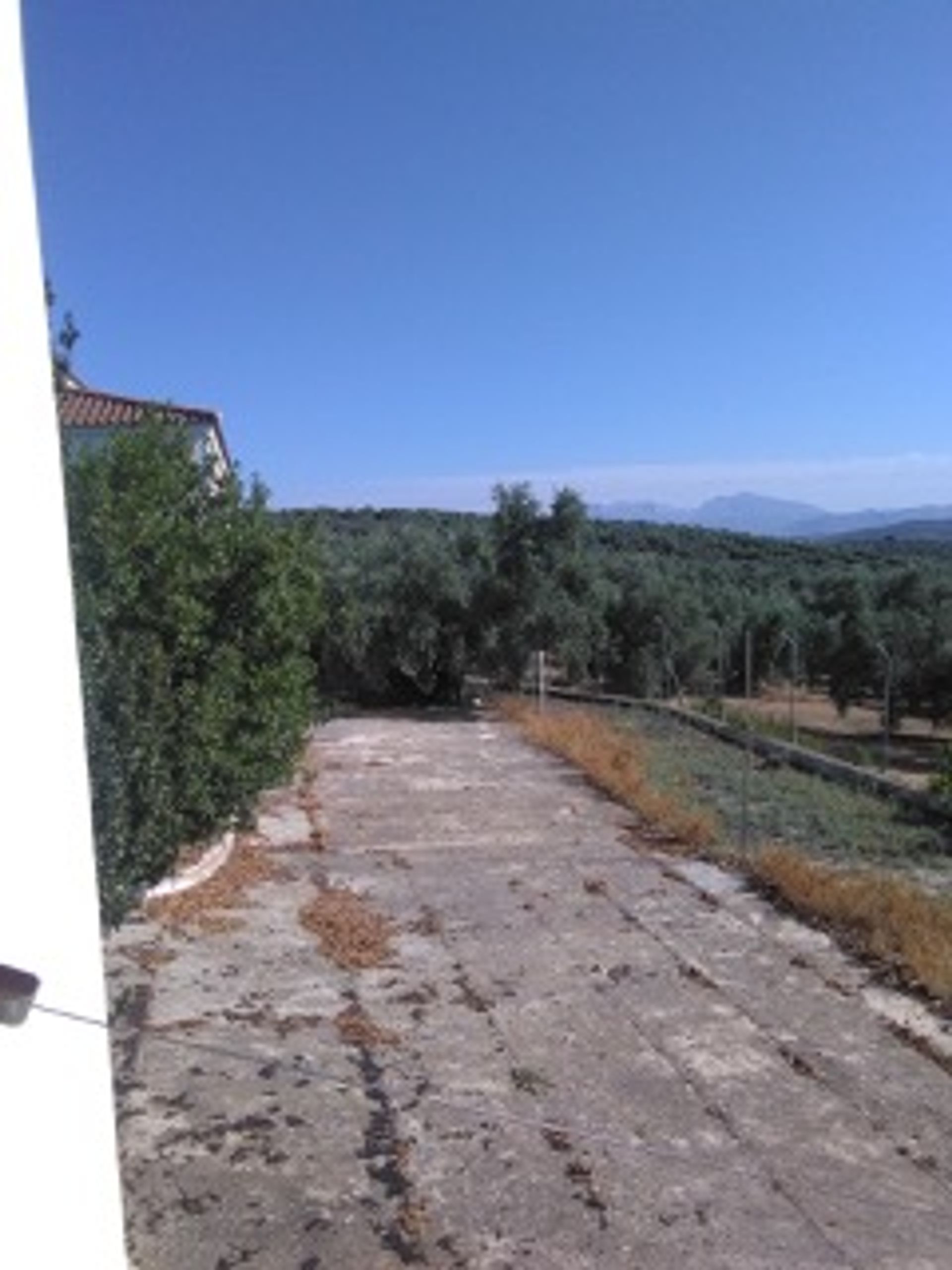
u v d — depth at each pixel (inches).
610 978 314.5
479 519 1045.8
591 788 577.9
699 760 656.4
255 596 374.0
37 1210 119.1
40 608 125.6
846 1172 216.2
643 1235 193.9
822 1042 273.1
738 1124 233.9
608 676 1046.4
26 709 122.0
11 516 121.0
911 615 1021.8
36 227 127.3
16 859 119.0
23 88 125.5
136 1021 277.3
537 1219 197.9
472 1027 280.8
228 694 348.5
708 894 392.5
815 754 629.0
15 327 123.0
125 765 269.7
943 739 956.0
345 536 1208.8
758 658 1114.7
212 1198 201.0
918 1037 274.7
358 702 920.3
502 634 899.4
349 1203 201.2
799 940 346.6
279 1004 292.4
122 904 253.9
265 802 535.5
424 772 621.9
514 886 405.4
